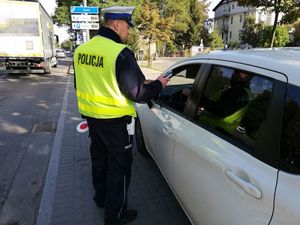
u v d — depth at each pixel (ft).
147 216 10.70
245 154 6.30
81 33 61.82
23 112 26.40
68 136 19.17
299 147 5.27
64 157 15.75
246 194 5.94
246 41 146.72
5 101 31.35
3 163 15.33
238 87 7.33
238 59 7.54
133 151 16.16
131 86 8.43
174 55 175.32
